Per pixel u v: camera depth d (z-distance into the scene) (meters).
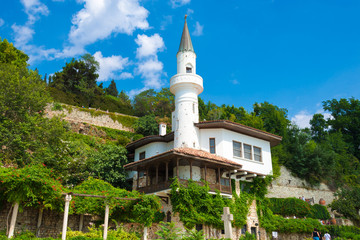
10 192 15.27
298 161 43.81
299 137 50.66
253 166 29.33
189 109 29.28
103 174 30.14
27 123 23.94
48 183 16.12
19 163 22.27
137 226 23.33
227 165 25.75
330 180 45.53
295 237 29.58
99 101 57.78
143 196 20.31
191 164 24.25
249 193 29.02
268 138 31.64
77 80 60.53
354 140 62.06
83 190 21.42
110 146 32.78
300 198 38.06
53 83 58.56
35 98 26.02
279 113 57.28
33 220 18.98
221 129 28.52
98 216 22.53
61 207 18.08
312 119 67.81
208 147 28.31
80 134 37.56
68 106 42.81
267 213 29.19
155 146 31.67
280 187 39.72
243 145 29.56
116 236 18.56
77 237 16.23
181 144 27.89
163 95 63.09
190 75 30.03
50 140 25.31
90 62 64.31
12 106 24.58
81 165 27.88
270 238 28.14
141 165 26.73
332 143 56.28
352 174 50.22
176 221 23.20
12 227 15.01
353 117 63.50
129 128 46.88
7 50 38.28
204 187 24.12
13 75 25.98
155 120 47.12
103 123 44.94
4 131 22.55
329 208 40.75
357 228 32.12
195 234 15.95
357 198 37.41
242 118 57.06
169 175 28.70
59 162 24.73
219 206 24.33
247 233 25.84
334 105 68.25
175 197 23.28
